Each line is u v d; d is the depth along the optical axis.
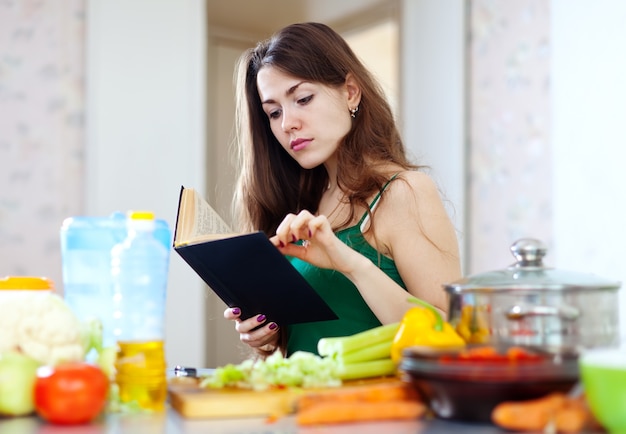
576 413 1.01
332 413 1.11
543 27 3.95
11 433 1.09
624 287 3.49
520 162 4.04
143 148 4.07
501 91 4.15
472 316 1.33
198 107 4.21
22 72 3.91
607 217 3.58
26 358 1.22
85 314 1.45
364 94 2.04
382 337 1.44
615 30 3.55
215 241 1.57
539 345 1.23
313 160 2.00
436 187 1.98
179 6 4.18
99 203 3.97
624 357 1.05
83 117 4.00
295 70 1.96
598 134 3.62
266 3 5.34
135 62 4.07
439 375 1.09
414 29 4.59
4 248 3.85
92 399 1.14
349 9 5.03
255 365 1.37
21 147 3.90
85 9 4.02
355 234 1.96
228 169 5.50
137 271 1.32
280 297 1.72
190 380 1.44
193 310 4.09
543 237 3.92
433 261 1.88
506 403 1.08
